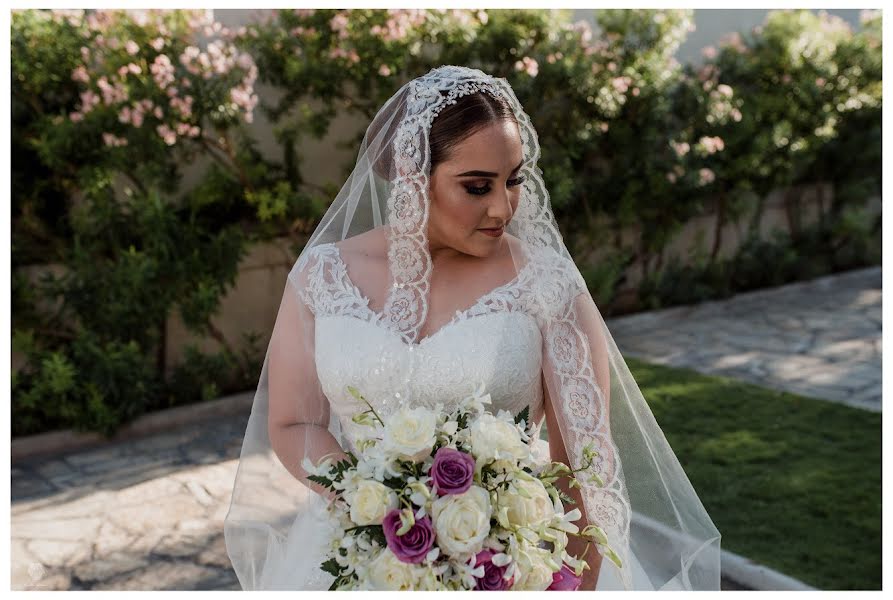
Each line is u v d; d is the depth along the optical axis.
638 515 1.99
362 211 2.10
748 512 4.09
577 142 7.63
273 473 2.01
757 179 9.42
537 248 1.93
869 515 4.01
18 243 5.64
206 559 3.94
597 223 8.09
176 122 5.66
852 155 10.12
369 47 6.36
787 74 9.27
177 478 4.88
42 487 4.79
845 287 9.75
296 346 1.97
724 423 5.36
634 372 6.57
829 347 7.30
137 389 5.59
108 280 5.62
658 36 7.94
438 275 1.94
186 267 5.82
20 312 5.54
